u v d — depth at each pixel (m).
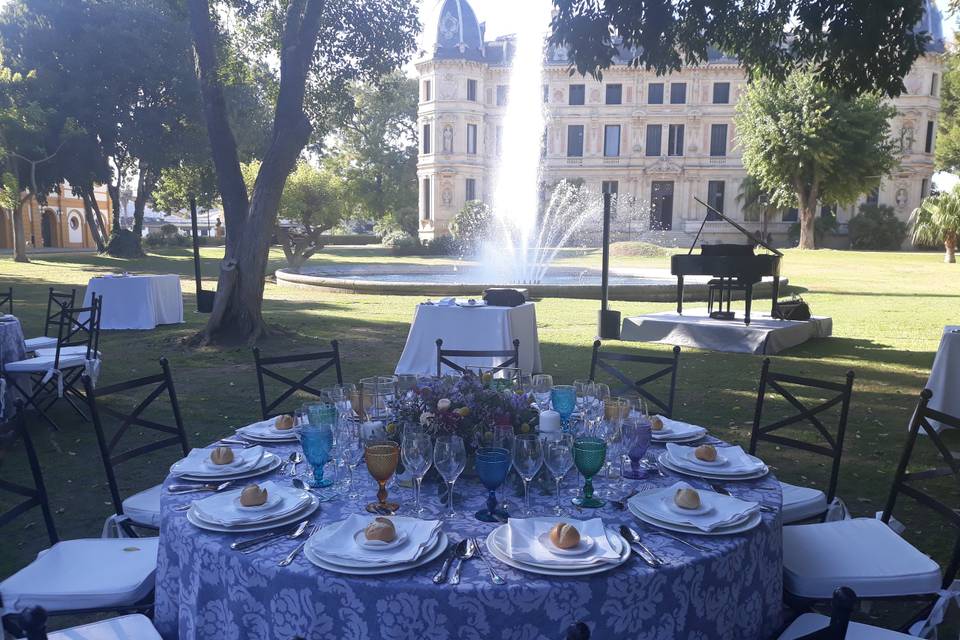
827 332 10.76
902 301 15.74
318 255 36.84
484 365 7.41
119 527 2.90
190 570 2.00
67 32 26.70
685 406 6.53
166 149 28.70
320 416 2.62
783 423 3.42
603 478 2.53
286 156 9.37
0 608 1.97
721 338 9.48
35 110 24.62
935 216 28.28
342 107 11.62
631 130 48.53
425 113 48.34
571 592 1.71
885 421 6.12
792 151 34.94
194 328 11.22
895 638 2.15
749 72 8.53
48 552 2.56
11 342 6.08
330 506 2.25
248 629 1.87
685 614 1.84
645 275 22.44
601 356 4.01
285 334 10.18
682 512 2.11
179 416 3.33
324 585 1.74
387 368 8.15
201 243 44.00
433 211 48.53
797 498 3.14
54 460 5.00
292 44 9.08
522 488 2.38
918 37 6.82
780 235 46.22
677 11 7.88
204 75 9.22
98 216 34.41
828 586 2.42
